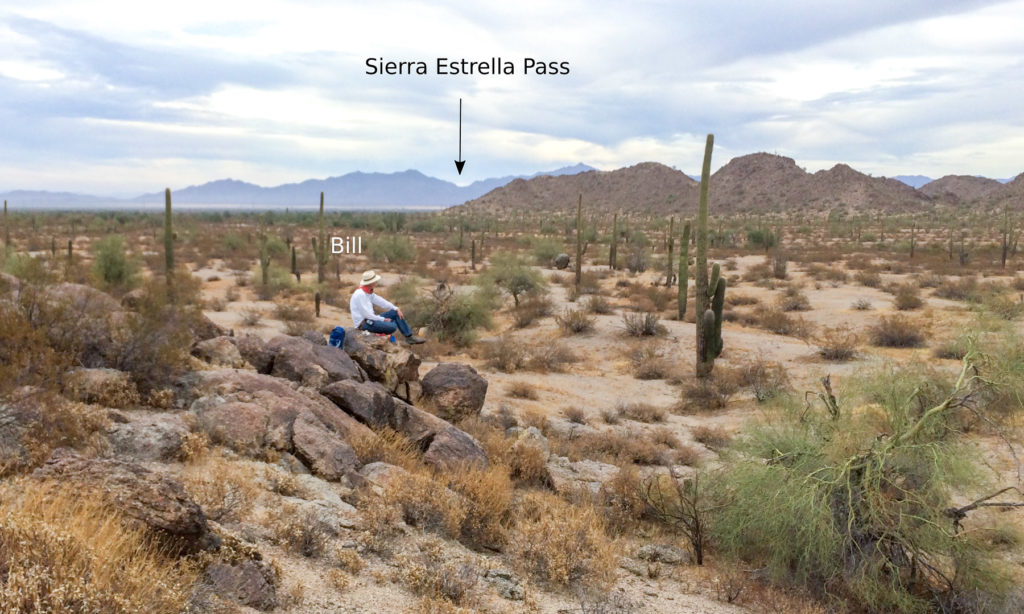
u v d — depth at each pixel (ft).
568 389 63.36
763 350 74.54
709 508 26.96
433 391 41.42
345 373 35.06
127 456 20.47
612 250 172.86
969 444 24.57
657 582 22.81
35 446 18.07
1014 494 29.68
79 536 11.64
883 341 73.36
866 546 22.61
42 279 26.96
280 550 17.57
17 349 22.22
